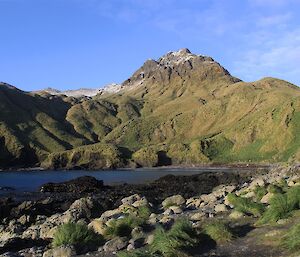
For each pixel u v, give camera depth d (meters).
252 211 18.28
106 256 13.52
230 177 79.12
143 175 130.12
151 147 197.50
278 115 180.38
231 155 180.12
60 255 14.27
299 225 12.59
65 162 189.50
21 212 38.81
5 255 15.24
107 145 195.12
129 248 14.02
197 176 81.75
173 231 13.70
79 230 15.91
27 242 18.22
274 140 169.12
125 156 192.62
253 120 191.12
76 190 69.25
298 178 29.55
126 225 16.97
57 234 16.00
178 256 12.35
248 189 28.48
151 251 12.70
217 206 20.34
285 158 154.38
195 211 21.33
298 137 162.62
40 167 191.38
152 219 19.22
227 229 14.29
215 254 12.40
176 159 187.75
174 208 23.08
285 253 11.69
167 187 66.12
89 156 189.00
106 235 16.52
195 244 13.34
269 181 35.91
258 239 13.45
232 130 193.62
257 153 170.38
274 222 15.41
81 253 14.38
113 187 73.69
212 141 191.62
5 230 24.59
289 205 16.02
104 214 24.81
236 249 12.72
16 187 85.19
